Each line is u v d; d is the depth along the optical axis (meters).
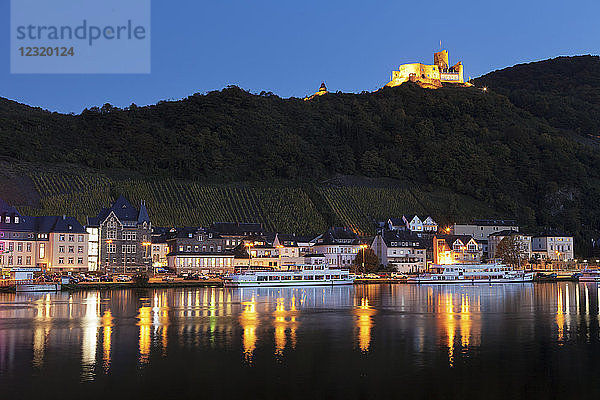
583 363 60.19
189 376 54.97
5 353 64.50
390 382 53.22
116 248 184.12
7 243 167.75
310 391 50.59
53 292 140.75
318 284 175.50
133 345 69.25
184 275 183.38
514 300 123.44
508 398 48.97
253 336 75.50
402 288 164.38
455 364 59.81
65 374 55.44
